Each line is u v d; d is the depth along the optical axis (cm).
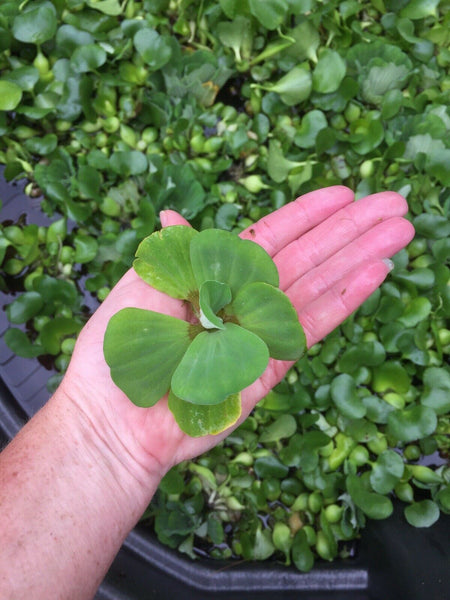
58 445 20
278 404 29
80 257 31
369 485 29
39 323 31
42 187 32
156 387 19
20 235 32
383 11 36
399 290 31
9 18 34
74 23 34
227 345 17
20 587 17
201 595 27
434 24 36
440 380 29
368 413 29
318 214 26
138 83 34
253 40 34
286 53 34
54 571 18
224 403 18
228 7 32
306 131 33
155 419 21
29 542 18
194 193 31
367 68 34
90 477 20
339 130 35
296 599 27
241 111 35
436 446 30
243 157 34
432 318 31
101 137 34
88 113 33
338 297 24
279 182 32
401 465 28
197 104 34
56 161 32
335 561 29
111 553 20
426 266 32
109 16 35
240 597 27
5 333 29
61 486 19
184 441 21
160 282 20
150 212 30
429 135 32
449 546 26
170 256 20
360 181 34
